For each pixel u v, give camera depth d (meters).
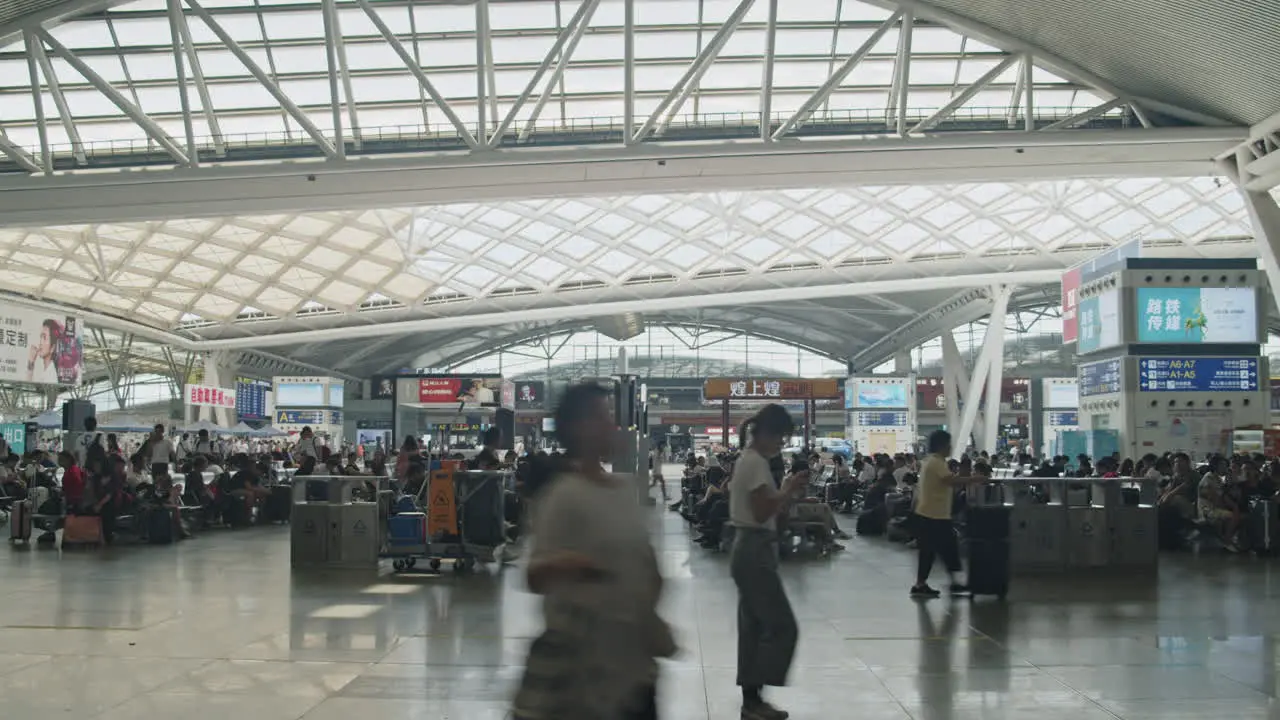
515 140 32.16
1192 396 27.84
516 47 33.19
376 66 33.66
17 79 32.44
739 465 6.87
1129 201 47.75
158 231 47.25
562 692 3.72
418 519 14.45
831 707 6.94
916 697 7.19
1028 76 28.23
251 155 31.73
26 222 34.06
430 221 49.09
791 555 16.98
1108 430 28.88
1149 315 28.06
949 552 12.01
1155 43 24.45
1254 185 30.02
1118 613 10.76
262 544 18.53
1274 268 30.09
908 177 33.06
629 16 26.41
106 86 26.78
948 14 27.14
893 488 21.67
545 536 3.79
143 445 22.70
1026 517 14.73
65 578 13.61
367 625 9.98
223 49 32.31
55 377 39.31
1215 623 10.12
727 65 33.97
